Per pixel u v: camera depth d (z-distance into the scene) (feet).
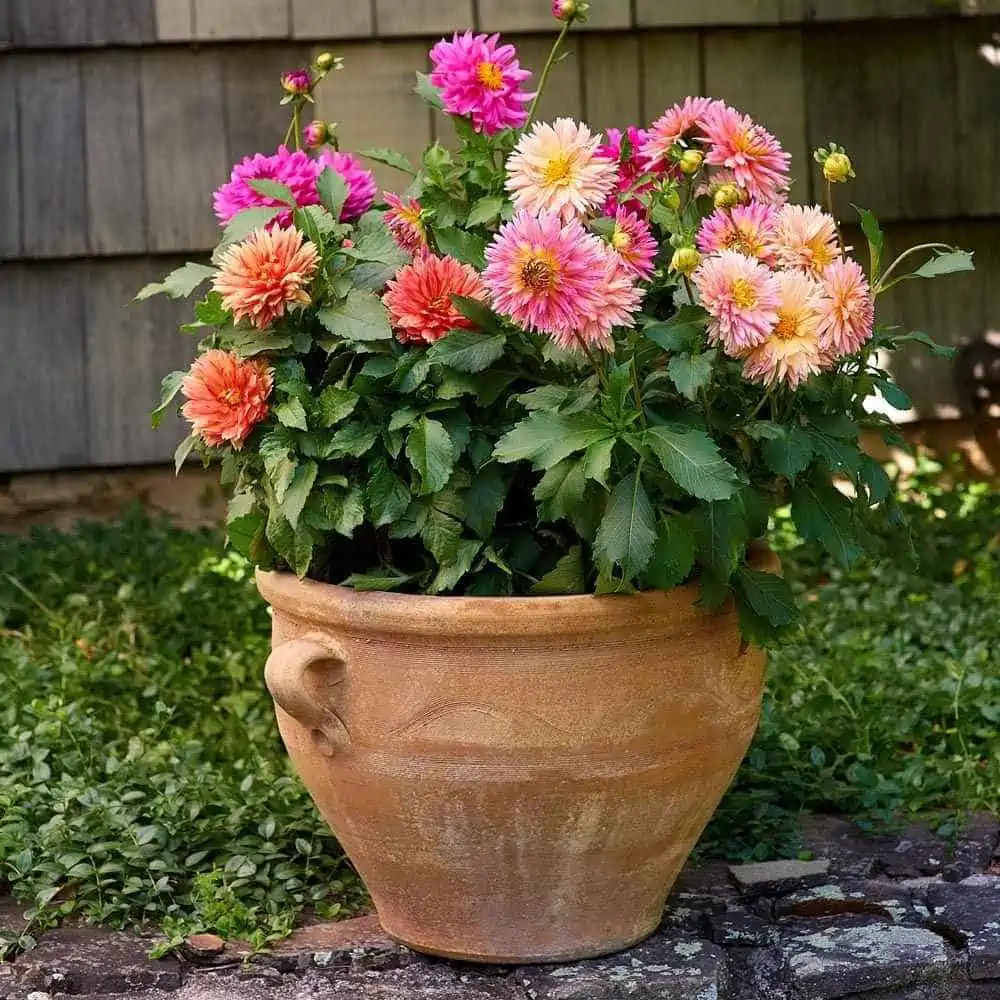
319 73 8.57
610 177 7.23
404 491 7.36
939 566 14.12
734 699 7.59
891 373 16.02
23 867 8.57
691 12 15.15
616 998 7.49
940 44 15.56
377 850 7.61
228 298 7.27
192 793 9.32
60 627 12.78
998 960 7.78
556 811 7.27
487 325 7.28
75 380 15.37
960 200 15.76
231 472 8.23
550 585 7.27
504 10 15.01
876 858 9.00
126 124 15.01
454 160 8.55
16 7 14.73
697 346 7.04
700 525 7.11
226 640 12.69
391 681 7.18
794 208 7.45
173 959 7.97
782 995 7.77
